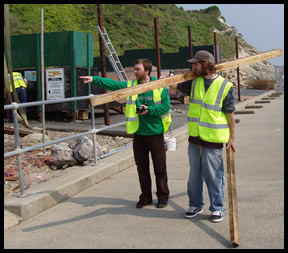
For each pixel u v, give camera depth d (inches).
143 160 201.0
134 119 196.2
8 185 242.4
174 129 446.9
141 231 171.5
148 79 197.6
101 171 259.3
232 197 160.2
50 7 1508.4
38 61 520.7
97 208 204.5
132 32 1708.9
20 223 186.7
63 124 483.5
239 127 499.5
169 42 1779.0
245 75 1528.1
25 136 353.7
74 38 503.2
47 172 279.4
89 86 527.5
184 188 234.2
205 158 173.6
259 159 307.1
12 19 1232.2
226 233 165.6
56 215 196.2
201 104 172.9
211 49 934.4
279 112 676.7
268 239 158.1
